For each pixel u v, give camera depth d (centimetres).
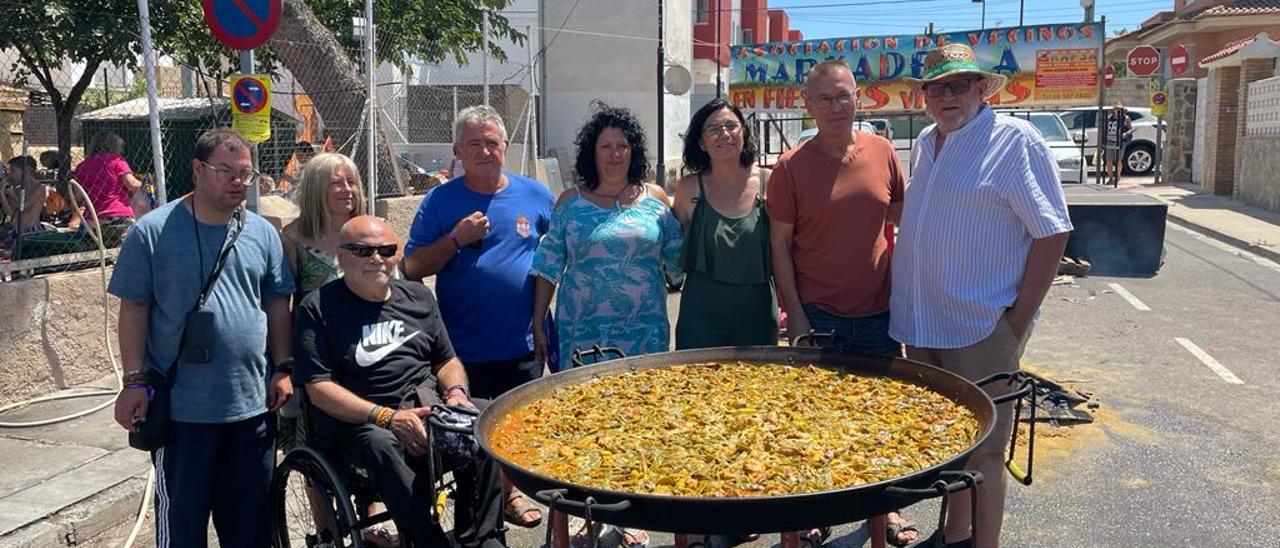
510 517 473
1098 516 468
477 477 373
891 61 2116
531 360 455
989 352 376
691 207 432
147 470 500
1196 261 1199
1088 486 503
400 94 1698
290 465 382
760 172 435
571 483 246
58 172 812
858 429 306
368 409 357
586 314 429
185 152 972
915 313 389
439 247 427
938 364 399
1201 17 2628
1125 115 2516
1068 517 468
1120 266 1117
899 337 400
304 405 383
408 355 383
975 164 366
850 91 400
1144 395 653
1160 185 2270
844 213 410
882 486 237
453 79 2011
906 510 485
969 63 361
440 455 353
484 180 447
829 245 414
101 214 739
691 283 432
